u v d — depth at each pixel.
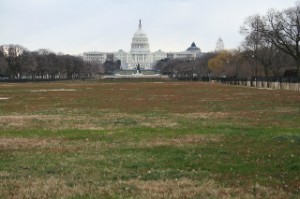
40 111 51.75
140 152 23.56
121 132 32.03
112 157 22.17
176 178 17.88
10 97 81.38
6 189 16.33
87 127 35.56
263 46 141.38
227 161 21.06
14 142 27.34
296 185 16.75
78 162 21.00
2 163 20.83
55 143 26.91
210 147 25.06
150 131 32.56
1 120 40.97
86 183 17.14
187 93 94.75
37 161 21.28
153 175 18.33
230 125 36.44
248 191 16.02
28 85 159.25
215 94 90.25
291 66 161.38
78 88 127.38
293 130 32.62
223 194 15.66
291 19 120.62
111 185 16.81
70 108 56.25
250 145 25.61
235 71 196.12
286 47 121.31
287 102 65.12
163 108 55.44
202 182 17.25
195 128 34.34
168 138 28.80
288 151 23.48
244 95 86.19
